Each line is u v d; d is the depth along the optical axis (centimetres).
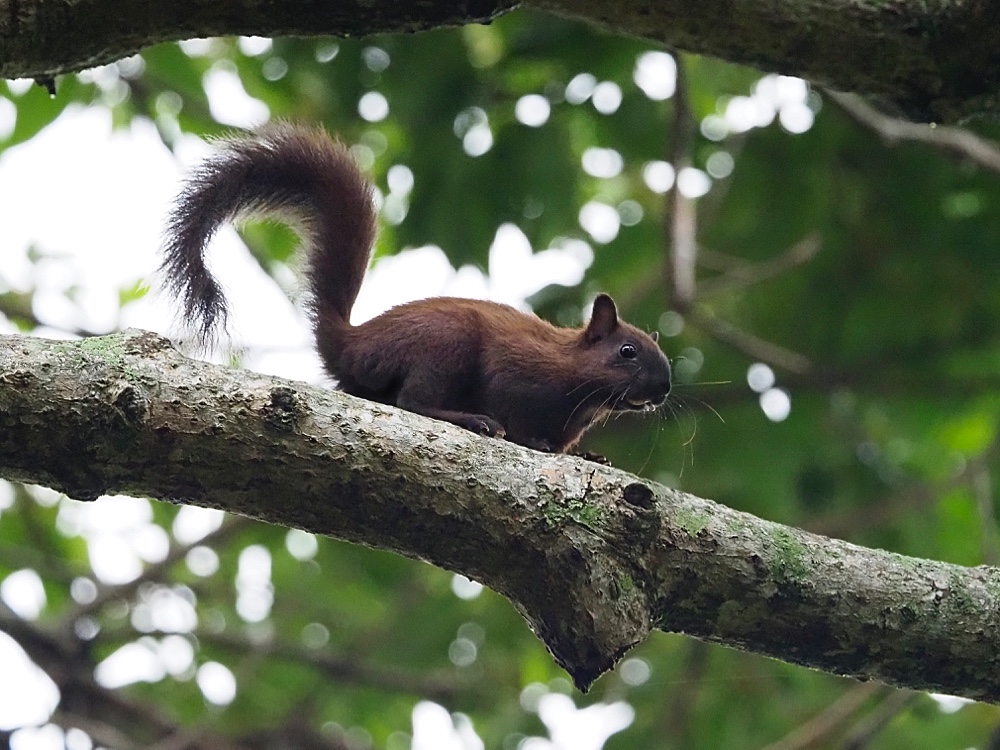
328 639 1566
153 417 513
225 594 1562
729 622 583
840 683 1388
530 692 1488
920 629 594
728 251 1395
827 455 1430
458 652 1500
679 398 1273
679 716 1384
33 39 563
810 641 590
